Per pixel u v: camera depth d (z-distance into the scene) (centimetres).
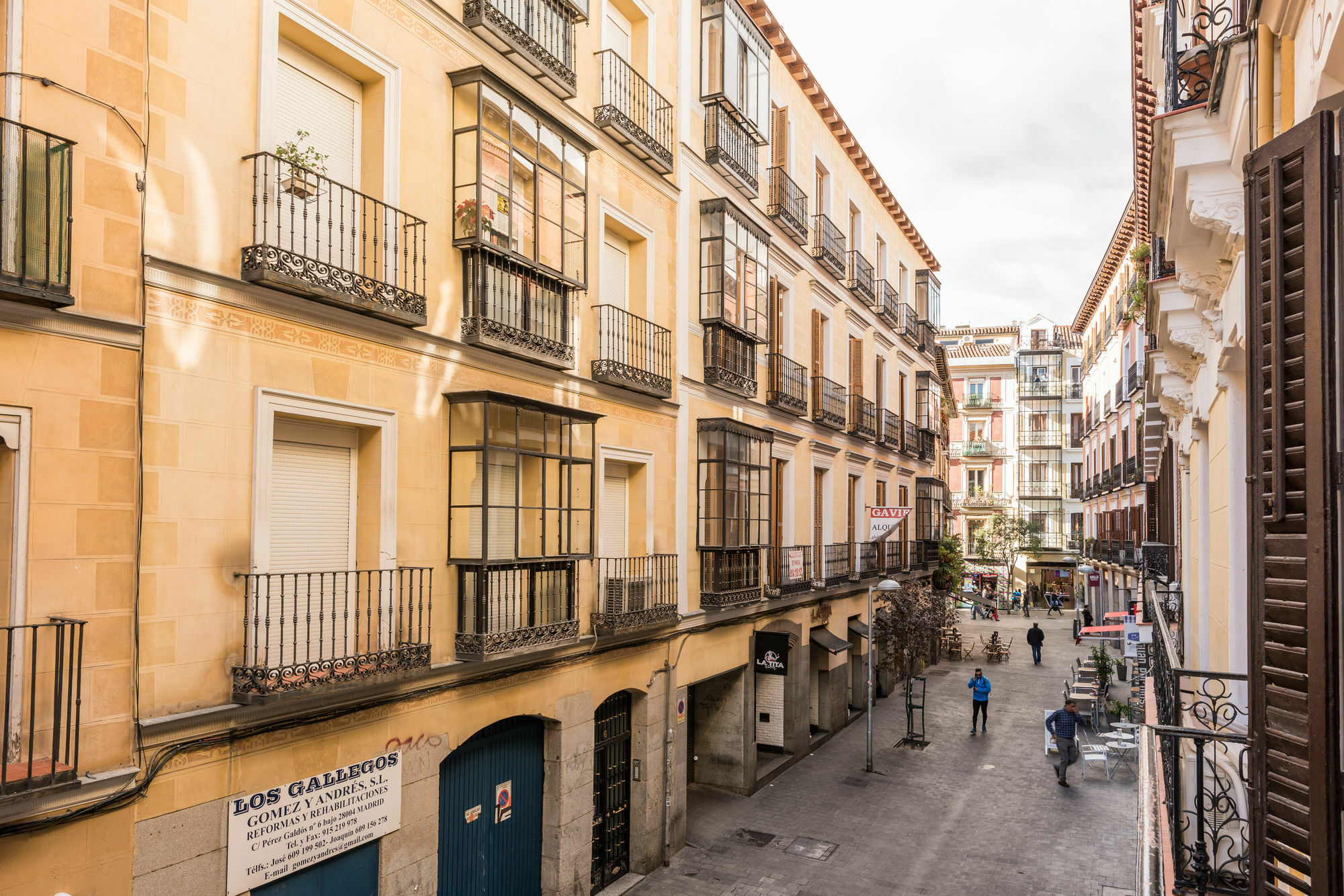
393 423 839
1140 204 1658
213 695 663
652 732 1293
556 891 1078
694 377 1476
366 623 816
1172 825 624
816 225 2056
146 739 612
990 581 5591
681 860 1302
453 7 927
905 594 2511
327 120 814
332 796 759
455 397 907
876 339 2545
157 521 630
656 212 1358
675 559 1366
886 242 2655
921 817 1488
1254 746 331
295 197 749
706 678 1470
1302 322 313
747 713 1622
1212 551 1073
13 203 539
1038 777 1733
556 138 1057
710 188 1540
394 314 811
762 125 1694
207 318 668
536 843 1084
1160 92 834
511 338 970
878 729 2147
